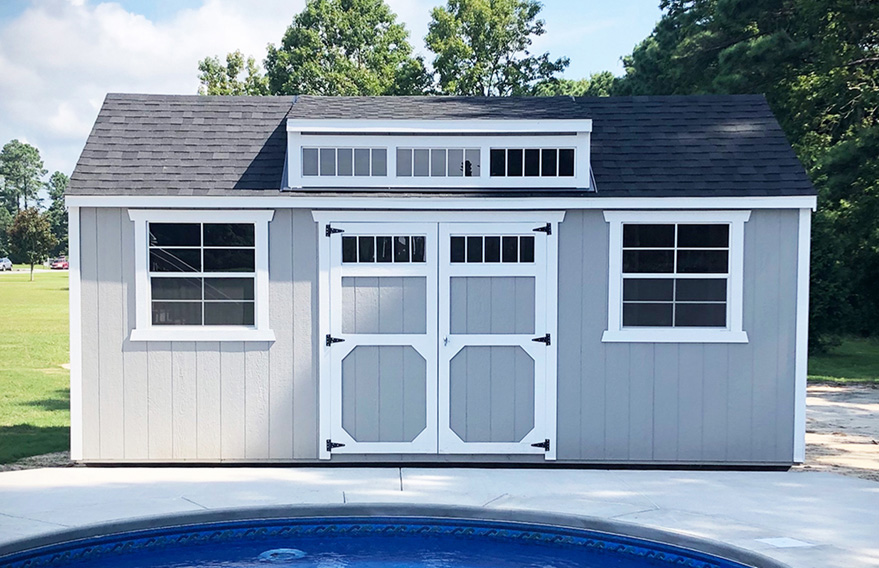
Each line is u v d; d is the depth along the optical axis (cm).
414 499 728
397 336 882
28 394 1503
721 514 688
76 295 870
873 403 1409
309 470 861
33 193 12000
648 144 961
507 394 886
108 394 875
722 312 892
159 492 752
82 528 627
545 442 883
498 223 881
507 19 3925
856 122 2139
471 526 679
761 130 982
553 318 883
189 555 623
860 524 661
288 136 882
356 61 4284
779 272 880
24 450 973
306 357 882
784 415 883
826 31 2044
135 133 948
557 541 658
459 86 3797
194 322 885
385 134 885
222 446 880
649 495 755
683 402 884
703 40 2500
